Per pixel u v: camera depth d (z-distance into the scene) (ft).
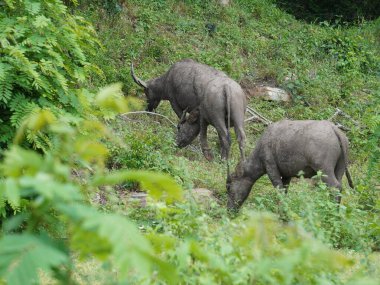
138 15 97.76
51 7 40.83
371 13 128.67
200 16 105.50
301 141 53.62
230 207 55.62
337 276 26.45
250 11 113.91
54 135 36.83
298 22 114.93
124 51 90.07
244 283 21.24
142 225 39.22
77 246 17.12
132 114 78.84
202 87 73.41
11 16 40.37
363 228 42.22
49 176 15.61
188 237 25.31
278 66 95.14
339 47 105.40
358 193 54.85
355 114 88.33
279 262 18.56
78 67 41.47
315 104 90.17
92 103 40.04
